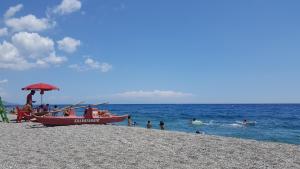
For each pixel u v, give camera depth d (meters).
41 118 18.70
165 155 10.70
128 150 11.52
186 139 13.77
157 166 9.23
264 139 27.95
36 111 23.47
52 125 19.08
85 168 8.94
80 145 12.52
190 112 85.81
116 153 11.00
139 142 13.06
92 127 17.89
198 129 36.44
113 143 12.88
